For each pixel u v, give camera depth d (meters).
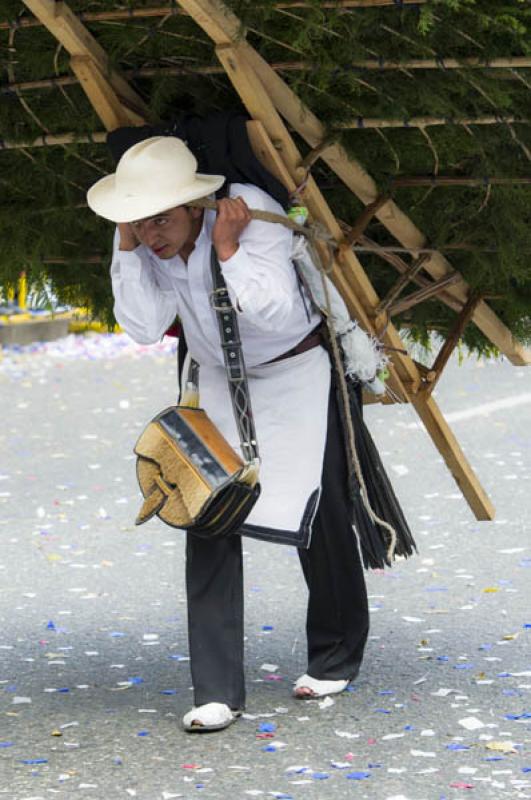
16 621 8.59
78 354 24.14
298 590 9.33
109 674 7.45
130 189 6.00
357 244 7.14
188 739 6.36
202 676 6.49
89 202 6.15
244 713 6.68
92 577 9.77
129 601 9.12
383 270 7.49
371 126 6.41
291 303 6.13
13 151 6.82
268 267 6.11
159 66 6.43
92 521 11.64
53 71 6.38
